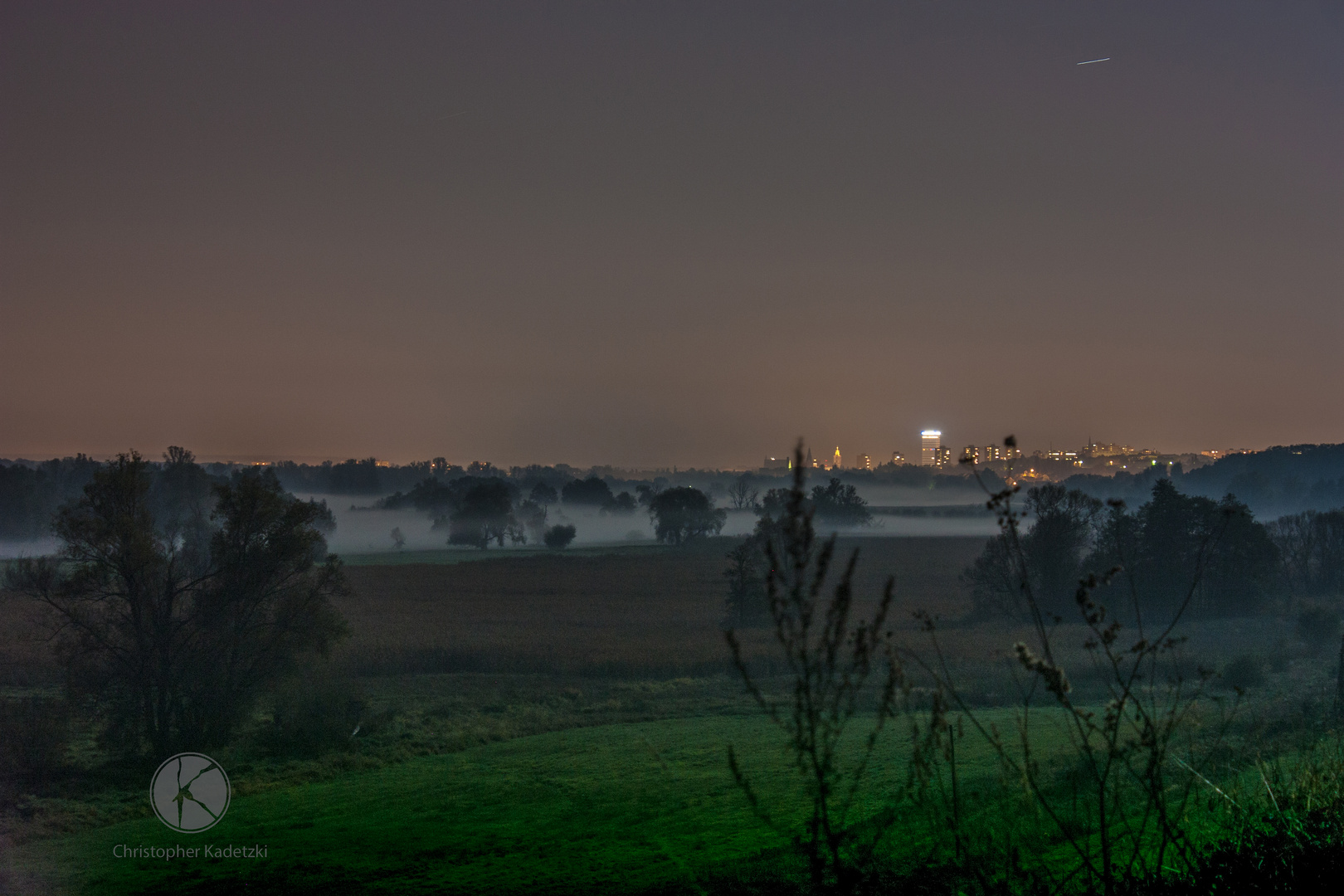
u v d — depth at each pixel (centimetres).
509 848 1573
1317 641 4175
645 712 3594
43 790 2566
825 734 380
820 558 362
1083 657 3538
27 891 1559
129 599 3259
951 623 5556
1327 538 7219
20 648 4581
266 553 3453
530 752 2867
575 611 7562
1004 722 2269
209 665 3300
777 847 1189
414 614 7362
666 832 1566
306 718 3212
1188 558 5484
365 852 1648
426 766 2778
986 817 704
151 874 1616
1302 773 781
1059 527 5447
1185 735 954
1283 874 610
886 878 591
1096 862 642
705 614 7238
